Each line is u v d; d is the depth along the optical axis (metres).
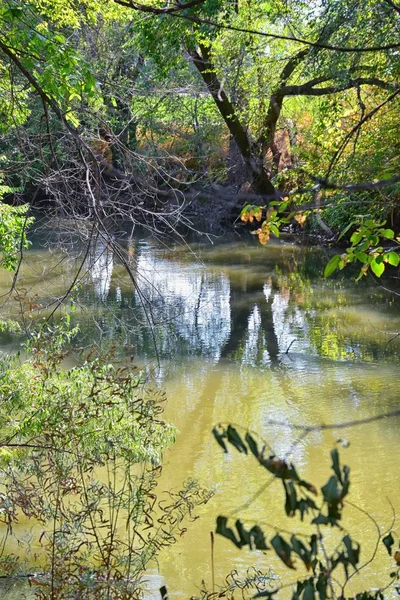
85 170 6.86
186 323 17.62
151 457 7.94
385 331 16.67
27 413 7.89
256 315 18.39
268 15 17.94
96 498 7.87
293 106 24.08
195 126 25.12
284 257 25.27
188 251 26.41
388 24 9.66
